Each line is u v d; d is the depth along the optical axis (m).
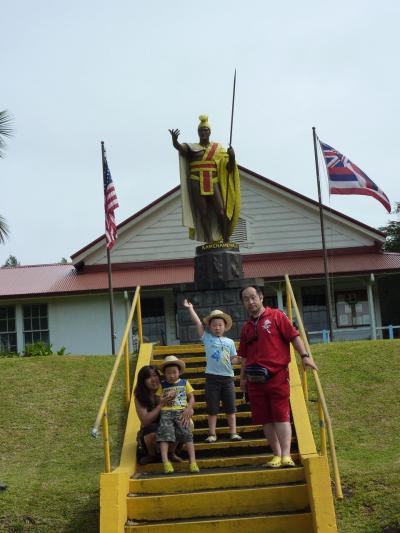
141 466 9.73
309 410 12.95
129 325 12.52
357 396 13.43
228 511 8.67
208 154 15.31
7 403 13.77
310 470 8.45
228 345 10.54
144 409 9.90
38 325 28.02
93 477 10.78
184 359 12.91
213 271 15.02
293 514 8.45
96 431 8.59
